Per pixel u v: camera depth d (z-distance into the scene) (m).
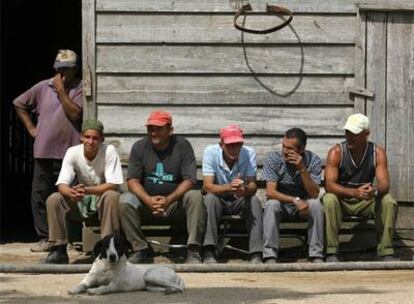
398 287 8.39
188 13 10.80
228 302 7.44
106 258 7.73
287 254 10.57
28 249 11.12
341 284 8.58
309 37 10.86
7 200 16.42
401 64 10.96
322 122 10.89
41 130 10.72
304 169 9.91
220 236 10.37
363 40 10.90
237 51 10.83
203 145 10.82
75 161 9.81
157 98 10.80
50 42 16.53
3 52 16.33
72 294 7.78
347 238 10.70
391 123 10.97
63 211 9.69
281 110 10.86
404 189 11.00
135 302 7.42
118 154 10.70
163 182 9.97
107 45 10.78
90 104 10.73
